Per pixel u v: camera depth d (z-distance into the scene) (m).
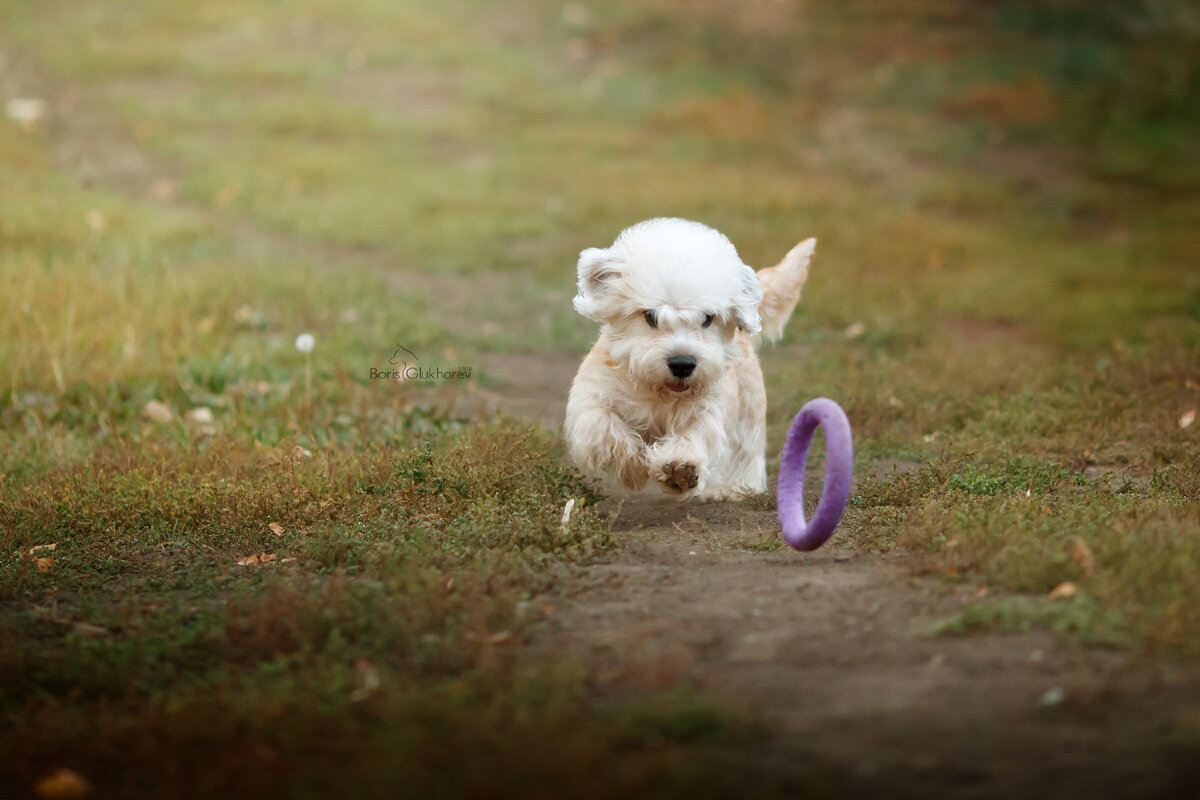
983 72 34.41
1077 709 5.02
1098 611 5.91
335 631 6.06
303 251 20.23
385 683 5.48
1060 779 4.48
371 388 13.12
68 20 34.06
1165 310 18.25
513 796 4.37
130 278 16.86
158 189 23.44
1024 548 6.80
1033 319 17.77
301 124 27.64
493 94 30.59
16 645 6.27
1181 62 34.75
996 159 28.81
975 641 5.84
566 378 14.96
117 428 11.70
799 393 13.37
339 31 34.59
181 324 15.15
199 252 19.36
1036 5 39.72
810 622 6.23
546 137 27.73
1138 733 4.80
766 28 37.59
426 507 8.72
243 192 23.31
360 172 24.80
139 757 4.86
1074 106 32.47
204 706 5.21
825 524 7.14
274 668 5.66
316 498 9.02
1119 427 11.49
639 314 8.78
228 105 28.69
